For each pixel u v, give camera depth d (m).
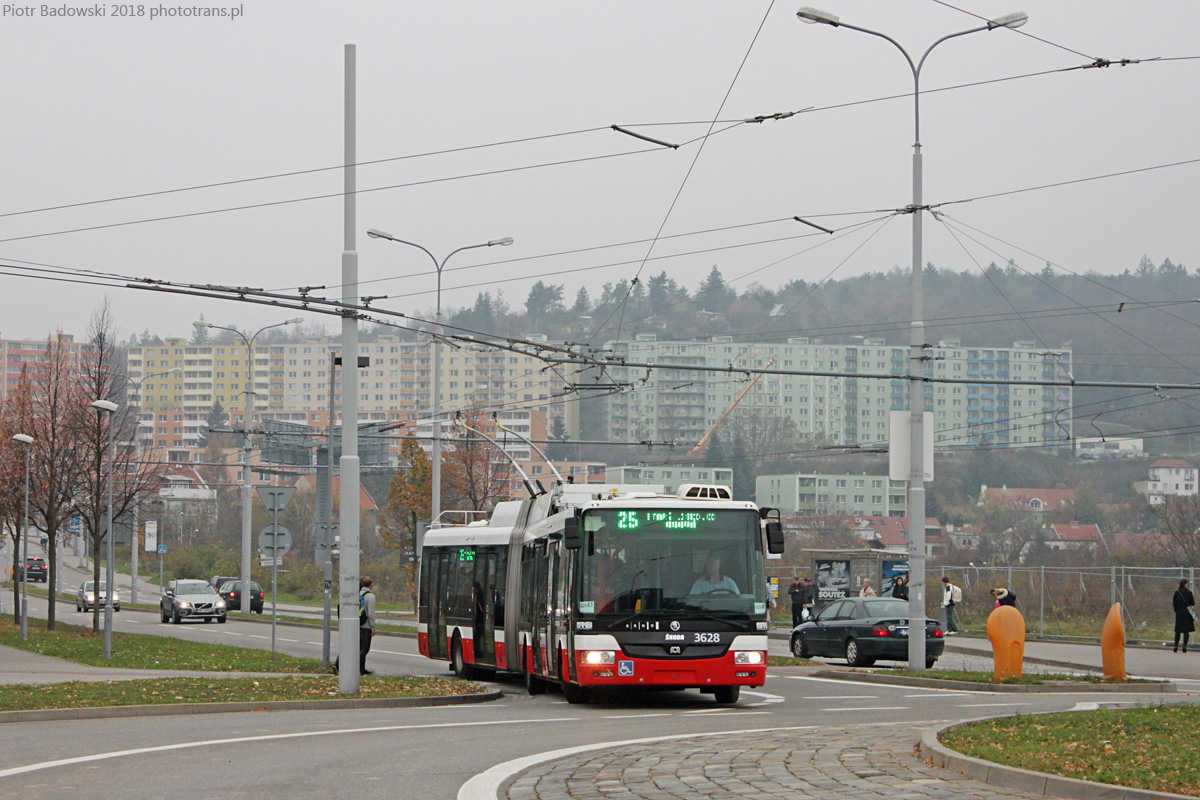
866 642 40.97
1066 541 118.31
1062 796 12.70
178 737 19.91
